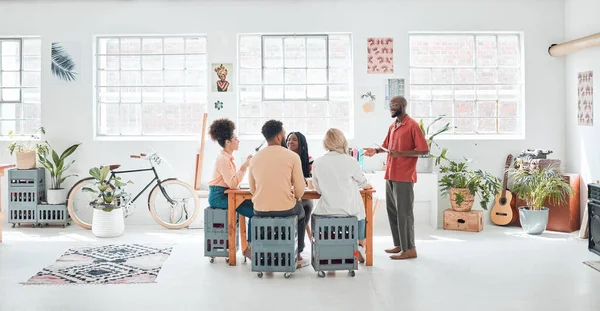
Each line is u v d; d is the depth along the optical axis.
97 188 8.58
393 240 7.10
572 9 8.47
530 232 8.02
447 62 8.97
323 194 6.04
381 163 8.70
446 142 8.75
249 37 8.88
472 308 5.01
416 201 8.62
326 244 5.96
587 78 8.09
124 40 8.92
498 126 8.98
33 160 8.61
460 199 8.26
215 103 8.74
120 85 8.95
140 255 6.88
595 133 7.91
